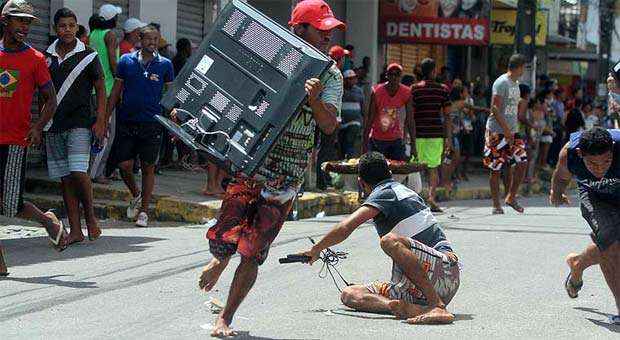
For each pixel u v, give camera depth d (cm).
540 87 5566
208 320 1468
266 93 1307
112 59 2670
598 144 1479
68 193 2103
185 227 2462
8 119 1830
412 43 4875
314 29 1377
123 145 2403
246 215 1352
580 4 7356
